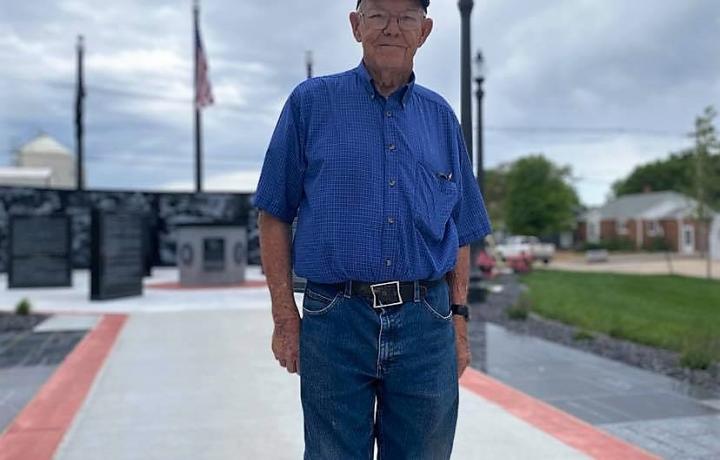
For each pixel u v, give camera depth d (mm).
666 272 30828
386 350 2213
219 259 17625
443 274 2316
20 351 7961
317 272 2197
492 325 10172
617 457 4195
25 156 53094
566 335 9234
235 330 9312
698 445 4574
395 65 2227
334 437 2270
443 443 2391
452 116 2465
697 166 27625
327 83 2297
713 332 9297
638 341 8812
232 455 4242
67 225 17359
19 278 16969
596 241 65625
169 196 25469
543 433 4672
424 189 2244
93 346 8102
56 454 4219
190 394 5734
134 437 4574
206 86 26766
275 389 5914
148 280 19906
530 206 54500
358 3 2320
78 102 27172
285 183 2307
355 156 2189
